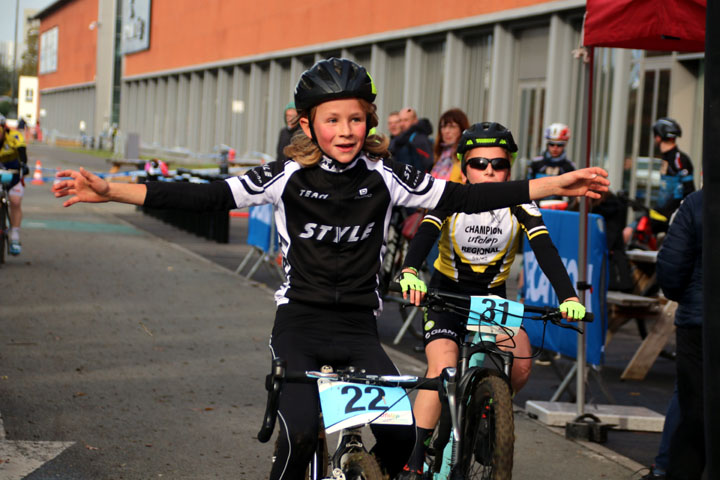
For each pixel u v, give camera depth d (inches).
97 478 196.4
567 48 764.6
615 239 353.1
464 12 905.5
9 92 5861.2
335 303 148.3
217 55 1815.9
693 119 613.3
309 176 146.7
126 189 140.9
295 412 138.0
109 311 386.9
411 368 319.0
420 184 150.2
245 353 322.0
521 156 834.8
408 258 172.9
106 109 3004.4
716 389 152.5
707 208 152.6
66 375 280.4
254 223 525.3
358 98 143.4
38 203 957.2
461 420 148.5
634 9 235.8
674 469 189.3
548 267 169.5
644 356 324.2
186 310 400.2
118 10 2979.8
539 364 339.6
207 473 202.5
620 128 671.8
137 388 269.3
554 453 229.6
